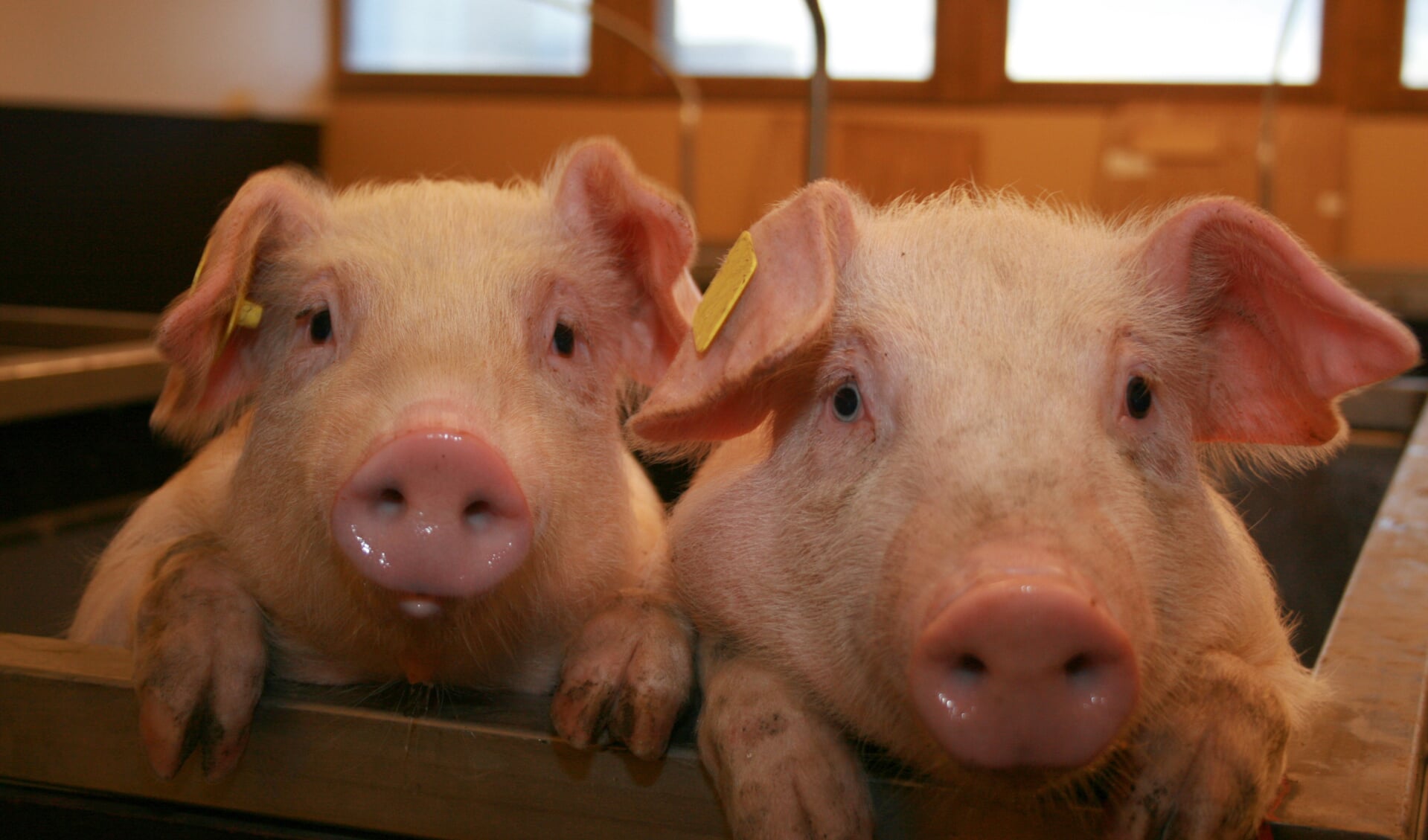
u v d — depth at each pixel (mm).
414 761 605
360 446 641
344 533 622
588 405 744
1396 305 1752
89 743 633
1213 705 575
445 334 682
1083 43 3207
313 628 696
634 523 778
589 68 3525
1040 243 667
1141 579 573
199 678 624
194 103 3381
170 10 3291
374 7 3727
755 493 668
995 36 3217
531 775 598
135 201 2797
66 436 1236
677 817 599
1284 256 619
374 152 3740
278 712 624
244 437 824
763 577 648
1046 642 521
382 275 705
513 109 3607
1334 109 3012
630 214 764
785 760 579
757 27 3414
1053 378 601
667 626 642
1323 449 691
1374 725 594
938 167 3240
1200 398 681
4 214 2760
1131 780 568
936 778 595
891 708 601
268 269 755
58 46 2992
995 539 544
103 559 847
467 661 700
